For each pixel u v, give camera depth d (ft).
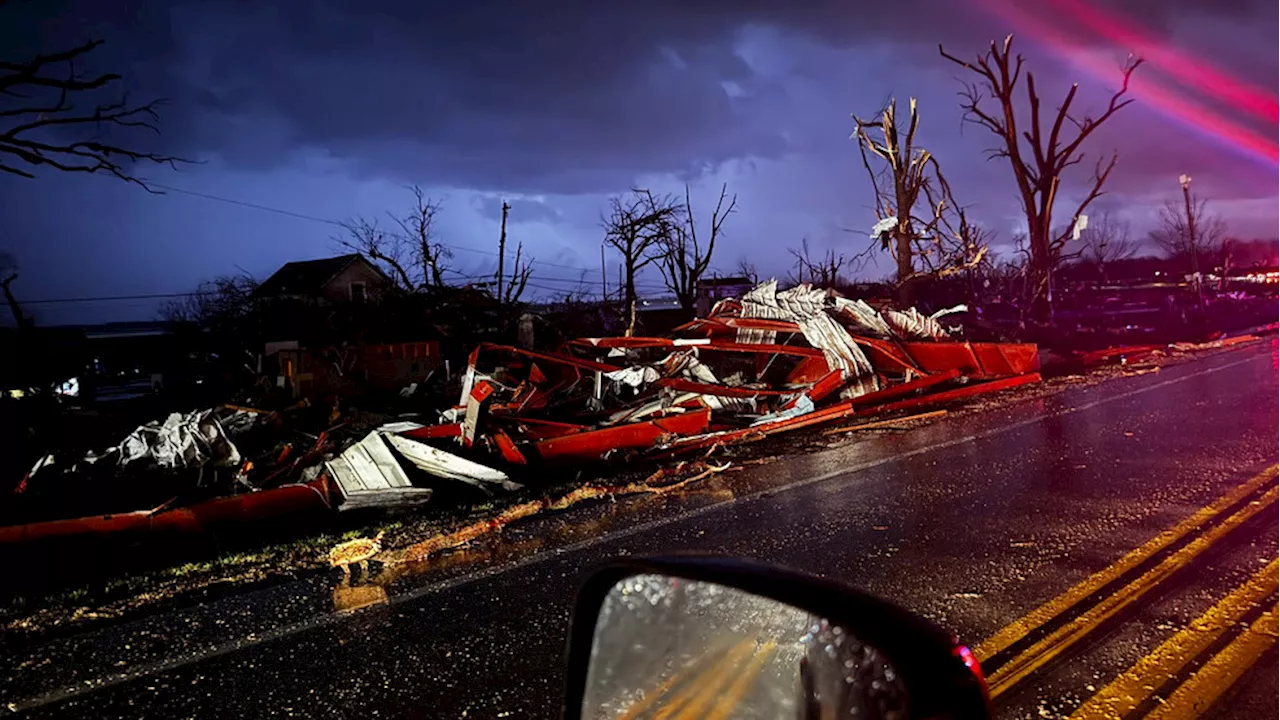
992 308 145.48
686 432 38.11
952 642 3.45
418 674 14.60
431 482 29.86
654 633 4.57
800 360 51.13
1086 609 15.56
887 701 3.37
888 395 47.55
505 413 36.55
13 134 49.96
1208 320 125.80
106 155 53.16
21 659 16.11
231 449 36.01
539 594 18.40
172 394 64.90
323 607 18.33
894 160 100.07
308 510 27.55
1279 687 11.98
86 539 23.81
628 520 24.72
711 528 23.27
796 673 3.82
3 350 79.56
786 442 38.09
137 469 36.50
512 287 131.03
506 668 14.61
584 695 4.92
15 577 21.83
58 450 41.68
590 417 40.70
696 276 152.35
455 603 18.15
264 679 14.73
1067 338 99.09
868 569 18.86
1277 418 35.32
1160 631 14.26
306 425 45.34
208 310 151.12
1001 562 18.67
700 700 4.24
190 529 25.31
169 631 17.26
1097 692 12.35
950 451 32.83
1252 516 20.81
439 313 94.68
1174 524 20.67
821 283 155.22
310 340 85.66
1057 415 40.55
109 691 14.51
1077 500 23.73
